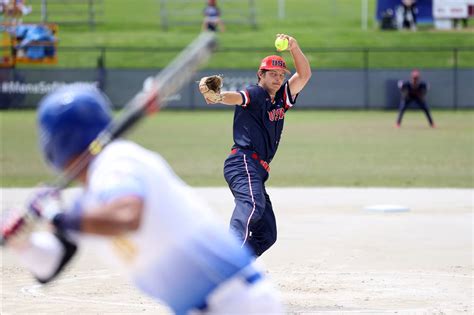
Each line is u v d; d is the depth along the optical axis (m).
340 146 89.25
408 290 32.34
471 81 145.88
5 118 125.44
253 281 14.08
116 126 13.14
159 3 199.12
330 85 146.50
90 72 142.88
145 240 13.30
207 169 70.56
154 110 13.45
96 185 12.81
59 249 13.81
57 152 13.39
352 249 40.22
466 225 46.44
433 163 75.25
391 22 177.12
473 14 174.12
